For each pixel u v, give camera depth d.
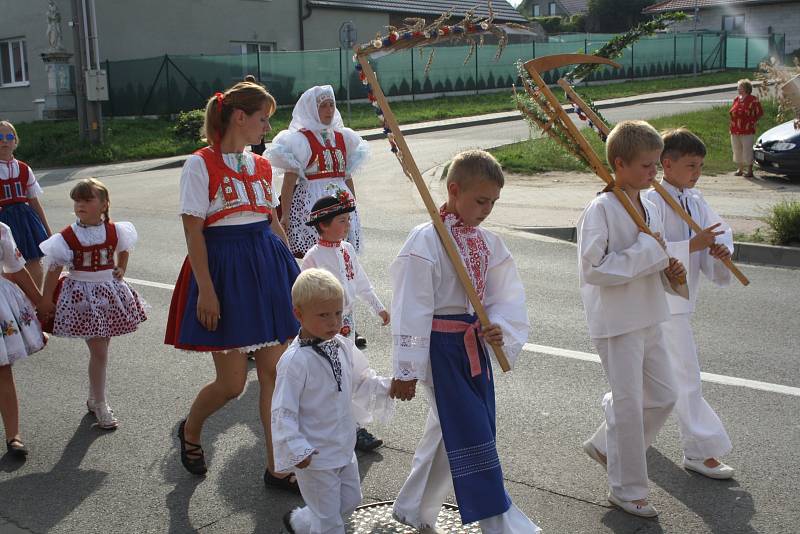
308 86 29.81
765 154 13.92
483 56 35.06
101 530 3.88
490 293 3.54
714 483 4.18
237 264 4.15
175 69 26.55
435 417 3.58
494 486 3.27
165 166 20.06
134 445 4.84
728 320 6.99
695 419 4.24
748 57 44.91
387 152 19.86
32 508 4.10
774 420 4.90
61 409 5.41
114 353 6.54
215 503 4.12
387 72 31.81
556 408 5.16
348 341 3.64
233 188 4.16
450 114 27.77
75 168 20.34
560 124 3.87
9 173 7.71
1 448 4.82
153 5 28.52
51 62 26.47
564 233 10.75
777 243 9.50
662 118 21.50
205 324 4.09
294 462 3.25
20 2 28.30
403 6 36.09
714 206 11.77
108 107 27.91
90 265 5.05
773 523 3.78
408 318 3.31
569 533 3.72
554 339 6.54
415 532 3.71
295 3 32.56
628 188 3.86
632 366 3.80
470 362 3.38
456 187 3.37
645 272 3.69
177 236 11.38
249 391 5.71
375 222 11.91
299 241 6.36
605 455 4.24
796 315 7.11
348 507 3.57
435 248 3.37
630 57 39.28
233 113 4.15
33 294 4.78
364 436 4.69
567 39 40.97
